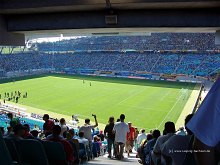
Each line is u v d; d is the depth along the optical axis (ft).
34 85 229.45
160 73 273.13
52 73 324.19
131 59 315.17
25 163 17.65
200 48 294.66
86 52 358.23
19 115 122.72
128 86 214.69
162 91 187.32
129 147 49.08
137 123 113.19
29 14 30.99
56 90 202.08
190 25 28.09
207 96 6.75
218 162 6.81
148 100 159.63
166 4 26.13
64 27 30.48
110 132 39.99
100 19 29.73
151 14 28.58
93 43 365.40
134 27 28.94
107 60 329.72
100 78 271.08
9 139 18.97
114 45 344.69
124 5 26.94
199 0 25.02
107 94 182.39
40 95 183.01
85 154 32.73
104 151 54.49
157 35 329.52
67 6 27.55
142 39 335.88
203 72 258.16
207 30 30.37
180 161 11.23
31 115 125.08
